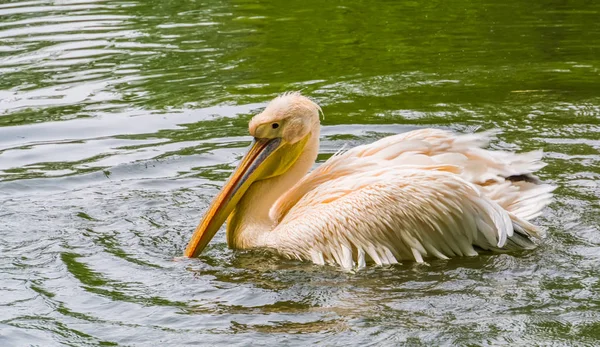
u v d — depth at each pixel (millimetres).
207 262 10953
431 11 26281
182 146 14930
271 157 11641
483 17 25234
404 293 9766
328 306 9469
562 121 15812
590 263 10281
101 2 27484
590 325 8734
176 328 8984
